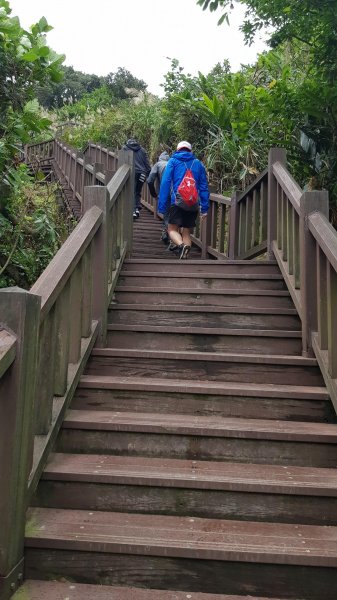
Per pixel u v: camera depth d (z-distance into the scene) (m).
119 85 33.34
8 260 4.70
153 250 7.12
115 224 4.39
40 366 2.59
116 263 4.45
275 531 2.32
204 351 3.71
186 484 2.45
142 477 2.47
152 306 4.04
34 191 6.60
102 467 2.59
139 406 3.12
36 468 2.38
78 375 3.13
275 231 4.70
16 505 2.10
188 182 5.75
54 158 15.35
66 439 2.84
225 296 4.18
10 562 2.05
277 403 3.06
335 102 5.25
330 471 2.65
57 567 2.20
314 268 3.48
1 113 4.37
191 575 2.16
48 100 36.38
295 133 6.05
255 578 2.13
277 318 3.92
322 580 2.12
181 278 4.45
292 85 6.34
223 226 6.47
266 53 9.17
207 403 3.09
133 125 14.74
